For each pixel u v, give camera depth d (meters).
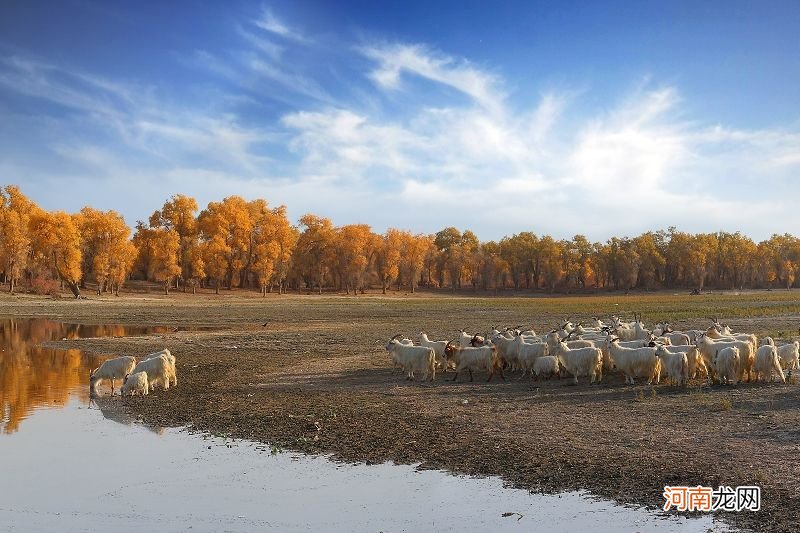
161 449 15.88
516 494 11.98
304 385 24.78
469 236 174.75
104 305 81.88
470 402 20.16
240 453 15.35
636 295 135.50
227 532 10.81
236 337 44.88
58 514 11.70
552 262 154.50
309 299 104.06
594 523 10.56
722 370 20.58
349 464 14.21
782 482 11.72
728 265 162.62
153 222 115.06
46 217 87.75
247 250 115.75
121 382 26.08
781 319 45.53
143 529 10.99
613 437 15.16
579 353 22.62
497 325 50.88
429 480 12.96
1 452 15.77
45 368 30.61
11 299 83.44
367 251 129.12
